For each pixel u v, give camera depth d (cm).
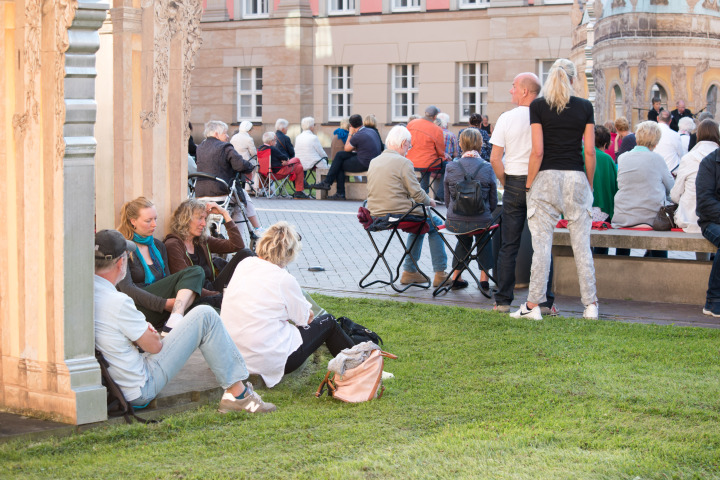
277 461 475
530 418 560
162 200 804
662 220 1033
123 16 764
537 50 3075
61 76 504
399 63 3356
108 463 469
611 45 2109
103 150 829
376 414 570
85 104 514
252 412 569
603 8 2081
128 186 786
